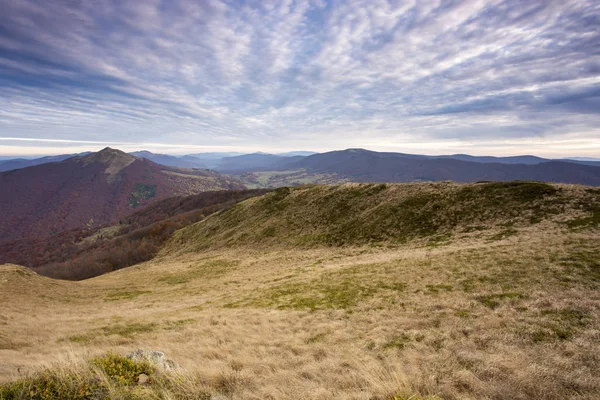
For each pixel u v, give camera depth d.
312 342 12.02
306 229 50.12
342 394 6.48
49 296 32.41
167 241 93.69
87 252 137.25
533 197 33.34
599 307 11.05
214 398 6.44
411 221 38.06
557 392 6.57
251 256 45.44
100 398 5.89
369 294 17.89
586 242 19.39
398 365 8.05
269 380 7.70
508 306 12.57
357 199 53.03
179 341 13.60
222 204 177.38
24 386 6.12
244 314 17.80
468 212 35.19
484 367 7.80
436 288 16.67
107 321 19.78
